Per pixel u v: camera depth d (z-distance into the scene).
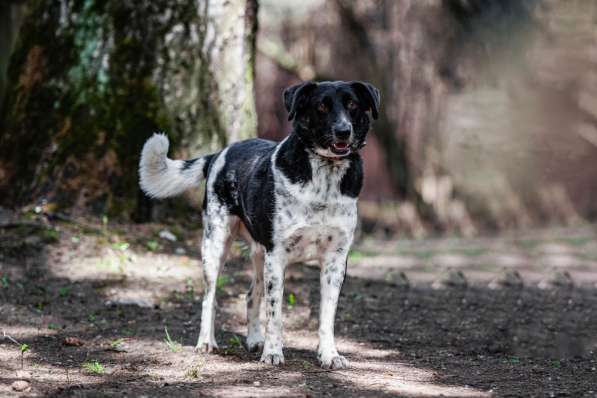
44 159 10.42
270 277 6.27
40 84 10.71
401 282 10.87
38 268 8.97
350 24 19.41
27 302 8.07
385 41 19.52
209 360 6.38
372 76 19.44
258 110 19.30
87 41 10.59
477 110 20.34
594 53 21.67
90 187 10.32
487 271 12.32
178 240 10.22
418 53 19.70
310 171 6.03
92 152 10.37
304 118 6.05
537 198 20.31
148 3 10.52
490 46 20.48
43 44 10.83
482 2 20.48
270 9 19.62
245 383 5.58
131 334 7.28
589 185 20.70
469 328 8.34
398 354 7.06
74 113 10.49
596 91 21.22
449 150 20.06
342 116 5.88
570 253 14.55
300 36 19.61
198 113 10.63
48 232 9.61
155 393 5.26
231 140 10.80
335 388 5.45
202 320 6.78
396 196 19.84
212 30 10.66
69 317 7.75
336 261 6.27
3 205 10.46
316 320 8.32
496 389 5.62
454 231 19.19
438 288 10.61
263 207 6.21
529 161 20.50
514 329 8.30
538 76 21.28
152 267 9.35
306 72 18.12
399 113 19.52
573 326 8.48
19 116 10.70
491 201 19.88
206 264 6.88
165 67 10.55
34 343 6.80
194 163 7.40
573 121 21.02
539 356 7.12
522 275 11.93
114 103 10.50
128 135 10.45
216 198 6.91
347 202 6.13
